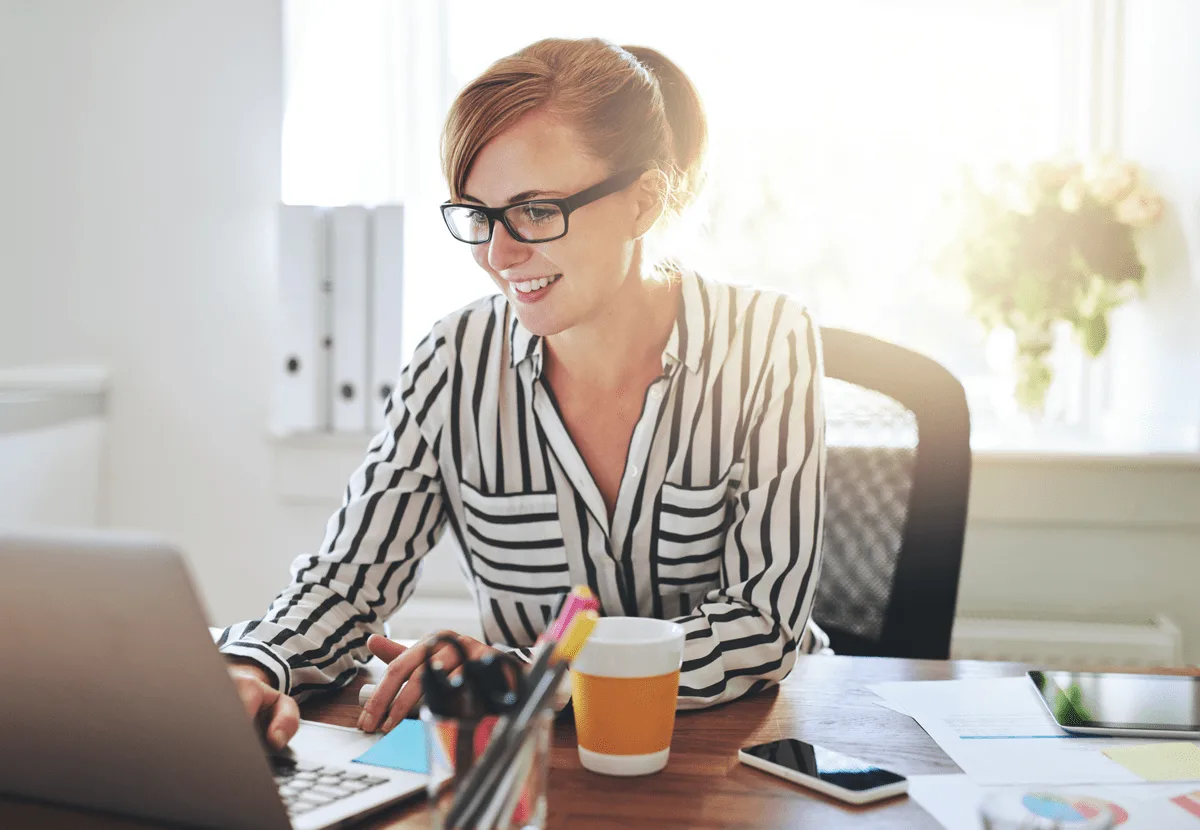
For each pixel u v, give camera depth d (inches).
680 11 91.9
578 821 26.9
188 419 89.4
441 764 21.4
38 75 88.5
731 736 33.6
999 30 91.8
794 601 41.6
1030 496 81.7
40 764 26.5
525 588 48.0
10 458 78.9
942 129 92.3
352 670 40.4
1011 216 83.5
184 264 89.0
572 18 91.9
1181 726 33.3
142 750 24.8
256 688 31.9
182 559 22.3
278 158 88.3
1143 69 87.5
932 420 54.7
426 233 90.0
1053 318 83.7
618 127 39.8
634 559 47.0
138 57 88.2
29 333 89.7
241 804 24.8
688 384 45.9
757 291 48.4
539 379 45.9
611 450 46.8
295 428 85.9
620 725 29.9
